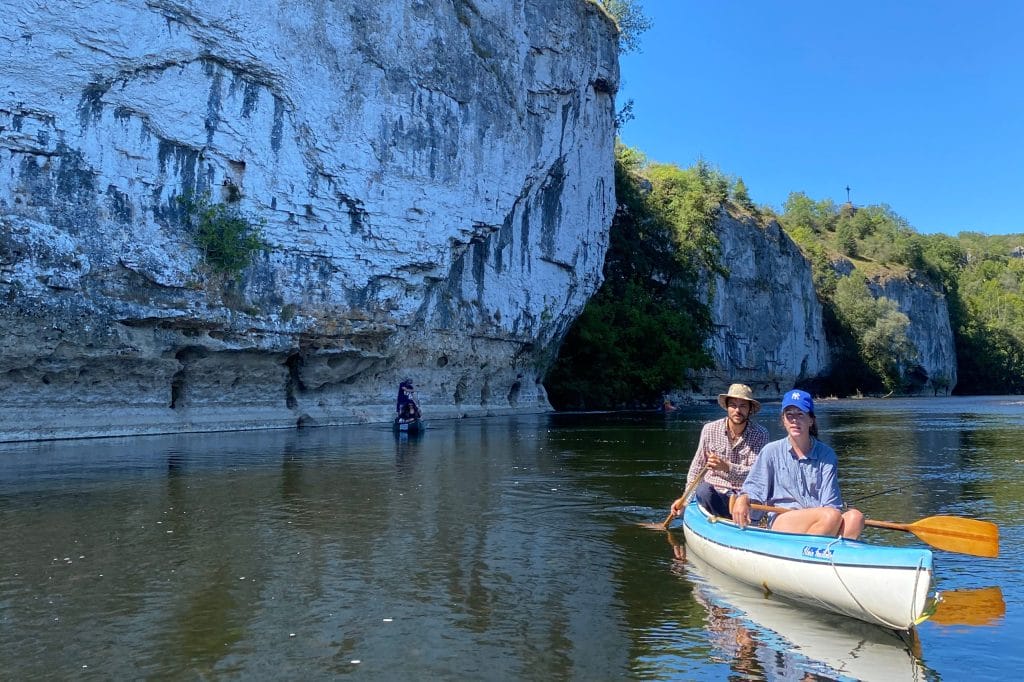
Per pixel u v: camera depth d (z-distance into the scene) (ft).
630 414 113.91
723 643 15.74
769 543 19.02
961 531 20.29
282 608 17.60
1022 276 437.58
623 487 36.63
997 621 17.17
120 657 14.64
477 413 97.09
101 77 53.31
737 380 223.51
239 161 62.64
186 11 57.93
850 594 16.72
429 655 14.94
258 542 23.80
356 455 47.67
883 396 286.25
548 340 111.24
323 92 68.80
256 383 67.00
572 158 109.09
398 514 28.71
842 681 13.88
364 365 77.20
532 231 103.55
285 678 13.79
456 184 83.82
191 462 41.91
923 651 15.37
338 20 70.44
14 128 48.98
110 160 54.13
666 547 24.11
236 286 62.34
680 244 156.76
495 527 26.73
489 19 89.30
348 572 20.66
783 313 245.24
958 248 459.73
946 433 78.79
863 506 32.09
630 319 131.54
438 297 86.89
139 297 55.36
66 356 51.11
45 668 14.08
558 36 101.14
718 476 24.47
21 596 18.21
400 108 76.79
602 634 16.21
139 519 26.91
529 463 45.78
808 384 279.69
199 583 19.40
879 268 340.39
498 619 17.10
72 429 52.19
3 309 47.14
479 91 87.30
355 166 71.87
